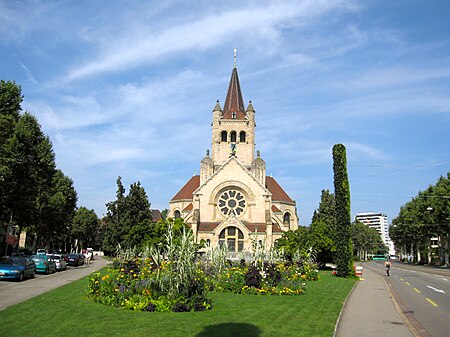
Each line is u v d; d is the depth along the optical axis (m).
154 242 56.19
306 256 48.84
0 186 45.31
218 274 31.12
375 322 17.66
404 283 39.66
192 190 85.69
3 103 46.84
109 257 87.94
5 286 29.16
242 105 87.88
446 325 17.19
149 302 18.61
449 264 98.38
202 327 14.70
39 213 67.00
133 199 80.69
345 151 48.94
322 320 17.05
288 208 85.62
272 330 14.55
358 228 157.50
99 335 13.11
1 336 12.83
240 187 72.12
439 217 79.12
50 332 13.41
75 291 25.06
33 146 48.47
